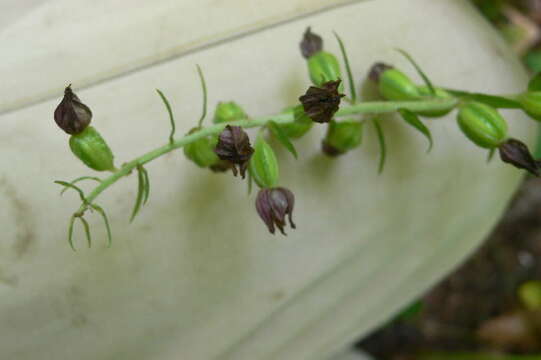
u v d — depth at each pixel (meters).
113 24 0.20
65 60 0.20
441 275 0.23
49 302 0.20
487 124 0.18
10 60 0.20
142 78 0.20
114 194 0.20
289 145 0.17
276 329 0.22
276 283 0.21
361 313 0.23
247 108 0.20
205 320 0.21
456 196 0.22
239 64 0.20
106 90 0.20
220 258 0.21
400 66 0.21
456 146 0.21
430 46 0.21
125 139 0.20
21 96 0.20
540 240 0.31
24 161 0.20
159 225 0.20
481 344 0.30
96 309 0.20
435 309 0.31
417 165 0.21
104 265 0.20
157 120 0.20
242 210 0.21
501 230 0.31
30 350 0.20
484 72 0.21
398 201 0.22
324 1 0.21
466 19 0.21
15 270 0.20
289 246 0.21
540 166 0.17
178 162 0.20
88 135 0.16
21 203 0.20
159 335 0.21
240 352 0.22
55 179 0.20
